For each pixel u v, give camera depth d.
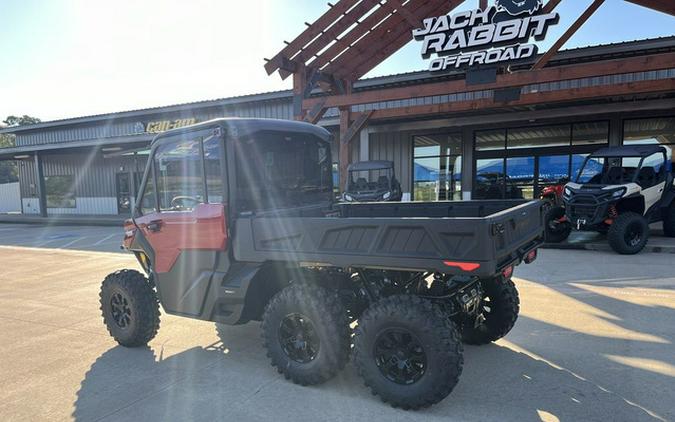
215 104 19.70
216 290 3.81
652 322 4.74
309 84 12.83
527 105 12.25
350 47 12.92
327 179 4.74
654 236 10.75
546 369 3.68
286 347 3.56
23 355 4.37
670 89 9.98
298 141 4.32
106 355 4.32
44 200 24.73
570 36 9.84
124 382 3.70
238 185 3.71
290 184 4.25
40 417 3.17
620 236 8.64
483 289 4.15
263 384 3.58
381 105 15.89
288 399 3.31
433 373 2.92
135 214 4.48
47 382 3.74
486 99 12.12
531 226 3.82
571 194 9.66
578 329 4.59
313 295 3.36
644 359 3.82
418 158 17.66
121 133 23.48
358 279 3.77
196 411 3.17
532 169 15.81
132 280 4.39
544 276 7.00
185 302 4.07
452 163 17.09
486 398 3.22
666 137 13.76
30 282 7.96
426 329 2.92
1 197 32.19
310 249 3.32
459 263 2.76
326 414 3.07
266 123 3.95
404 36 13.20
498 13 10.72
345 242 3.18
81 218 22.80
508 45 10.61
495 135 16.28
